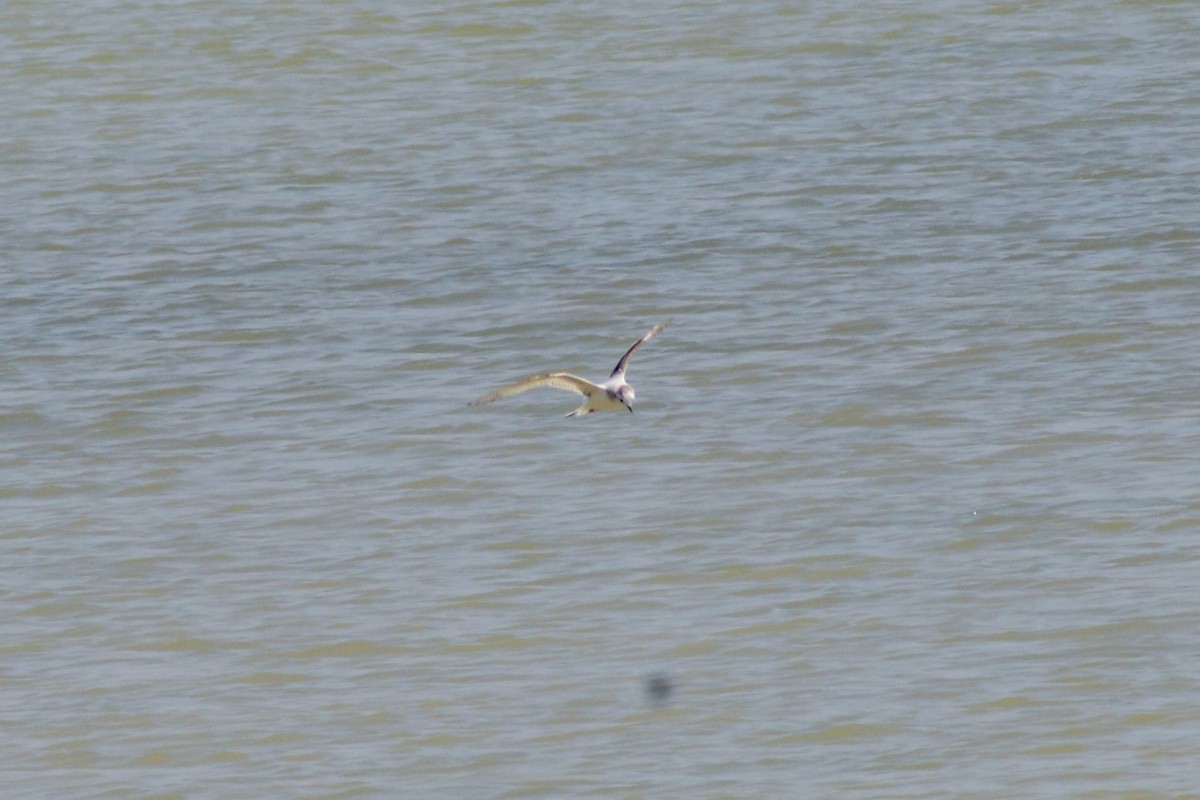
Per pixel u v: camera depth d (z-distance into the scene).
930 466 35.03
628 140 54.00
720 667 29.05
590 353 40.91
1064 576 30.95
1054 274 43.25
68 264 47.19
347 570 32.44
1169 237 44.81
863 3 64.75
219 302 44.44
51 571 32.88
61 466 36.84
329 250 47.41
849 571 31.61
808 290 43.34
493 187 51.09
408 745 27.34
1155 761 26.06
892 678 28.47
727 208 48.69
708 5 65.06
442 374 40.16
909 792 25.58
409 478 35.69
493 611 30.92
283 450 37.09
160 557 33.22
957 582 31.06
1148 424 36.03
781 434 36.66
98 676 29.58
